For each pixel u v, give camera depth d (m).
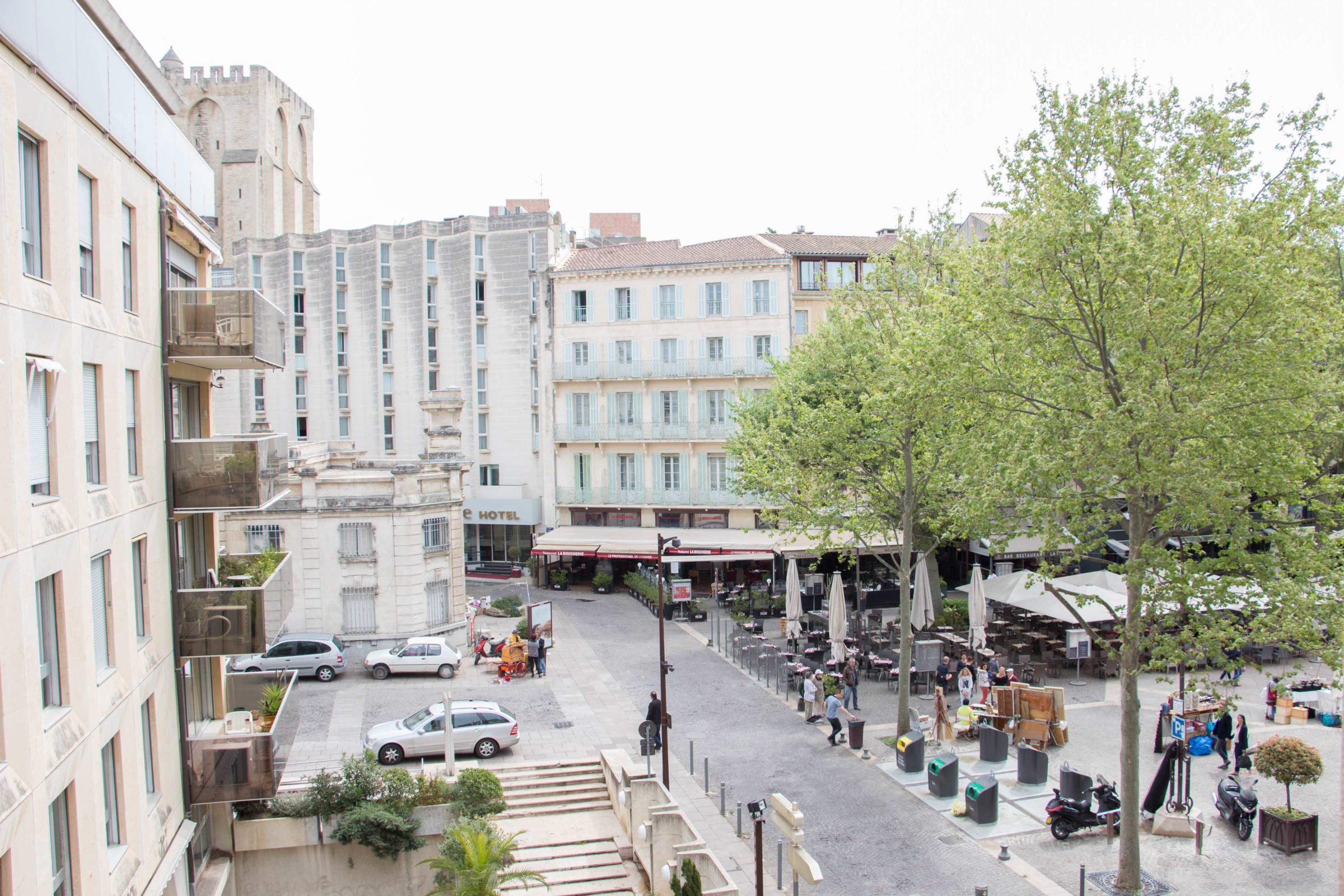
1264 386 16.70
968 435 23.09
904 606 25.58
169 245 16.72
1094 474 17.59
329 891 19.23
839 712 26.62
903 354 23.08
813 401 33.38
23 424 10.13
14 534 9.84
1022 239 18.30
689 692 31.09
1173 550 18.39
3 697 9.54
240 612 16.03
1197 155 17.83
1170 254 16.95
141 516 14.35
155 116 15.23
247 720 18.09
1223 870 18.14
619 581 51.53
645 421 51.03
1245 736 22.36
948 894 17.72
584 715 28.66
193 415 19.14
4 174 9.82
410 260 58.66
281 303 62.31
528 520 55.03
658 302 51.09
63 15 11.36
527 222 56.72
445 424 40.03
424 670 32.78
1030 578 21.47
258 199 72.62
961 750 25.28
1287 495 17.31
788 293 49.69
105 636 12.93
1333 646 15.97
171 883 15.32
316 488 34.81
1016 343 18.61
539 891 18.86
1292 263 16.75
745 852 19.80
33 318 10.48
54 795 10.57
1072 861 18.86
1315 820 18.81
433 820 19.50
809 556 44.69
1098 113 17.70
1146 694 29.36
